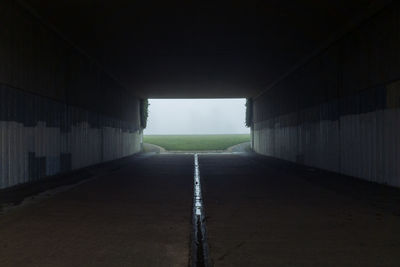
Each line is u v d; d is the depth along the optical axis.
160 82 30.47
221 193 11.46
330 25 15.20
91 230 6.75
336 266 4.80
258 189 12.35
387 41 12.45
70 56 18.28
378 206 9.13
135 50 19.84
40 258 5.13
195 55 20.98
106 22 15.16
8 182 12.00
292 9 13.70
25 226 7.07
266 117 34.97
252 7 13.58
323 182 14.19
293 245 5.77
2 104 11.55
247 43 18.45
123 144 32.75
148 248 5.61
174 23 15.44
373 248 5.60
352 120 15.39
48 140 15.34
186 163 25.34
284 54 20.55
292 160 25.53
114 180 15.13
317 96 20.08
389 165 12.39
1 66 11.45
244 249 5.57
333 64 17.67
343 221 7.47
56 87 16.31
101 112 24.64
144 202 9.82
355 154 15.10
